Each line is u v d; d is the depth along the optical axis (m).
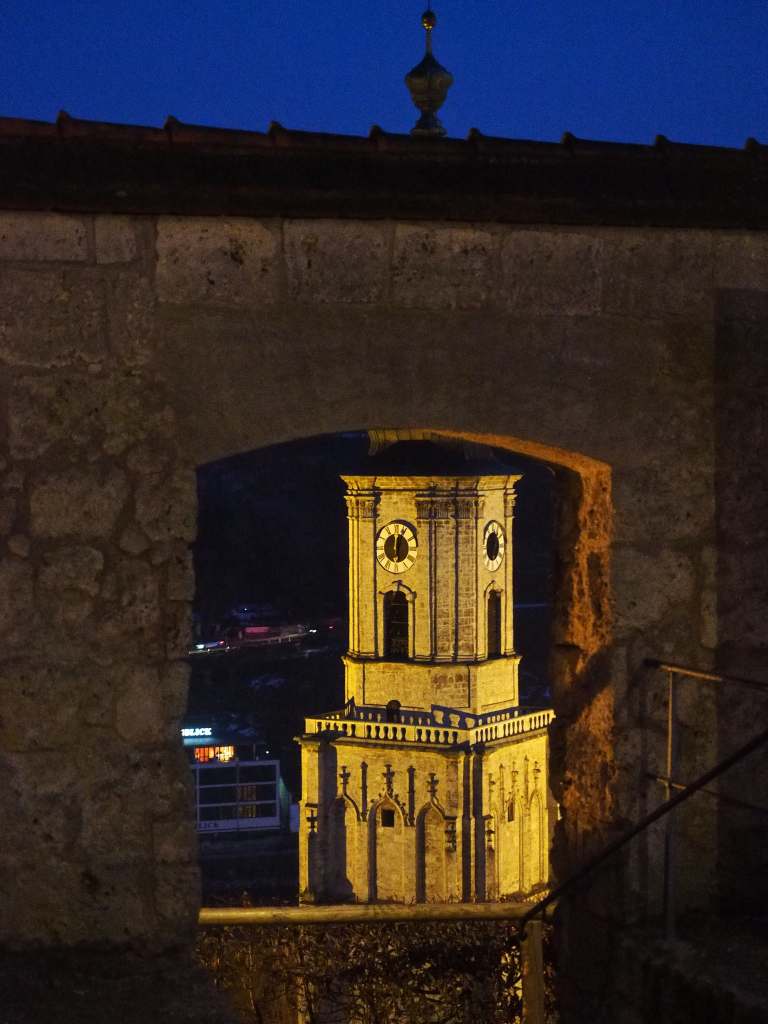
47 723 4.99
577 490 5.81
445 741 53.34
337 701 78.19
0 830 4.97
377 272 5.19
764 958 5.16
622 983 5.44
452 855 52.72
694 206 5.38
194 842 5.09
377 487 53.84
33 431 4.95
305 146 5.06
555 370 5.39
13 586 4.96
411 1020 8.09
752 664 5.71
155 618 5.06
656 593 5.58
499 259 5.30
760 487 5.68
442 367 5.27
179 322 5.04
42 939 5.00
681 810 5.64
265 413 5.12
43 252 4.92
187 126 4.97
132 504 5.03
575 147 5.31
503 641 55.16
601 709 5.62
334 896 54.06
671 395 5.54
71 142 4.87
